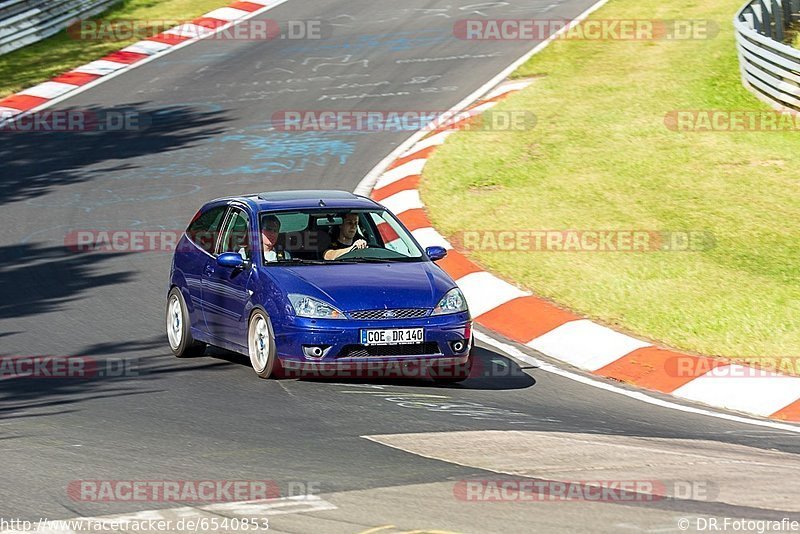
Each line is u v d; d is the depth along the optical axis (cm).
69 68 9350
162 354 4144
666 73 8188
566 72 8475
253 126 7812
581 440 3062
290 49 9744
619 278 4909
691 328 4403
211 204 4256
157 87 8819
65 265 5394
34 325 4538
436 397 3556
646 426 3394
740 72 8000
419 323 3544
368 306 3538
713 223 5547
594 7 10544
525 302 4747
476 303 4809
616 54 8869
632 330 4431
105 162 7156
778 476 2731
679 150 6644
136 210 6247
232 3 11319
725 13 9819
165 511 2353
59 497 2464
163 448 2888
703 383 3941
